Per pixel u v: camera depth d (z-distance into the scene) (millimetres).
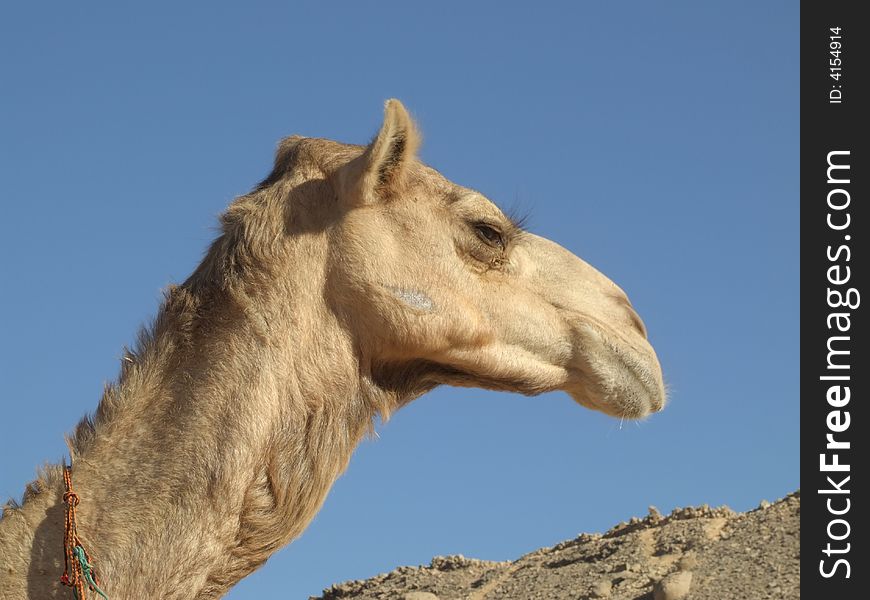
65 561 5465
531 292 6945
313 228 6359
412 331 6402
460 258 6664
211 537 5699
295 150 6637
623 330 7113
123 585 5527
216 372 5934
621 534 26062
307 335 6180
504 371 6766
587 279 7199
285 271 6230
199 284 6195
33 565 5527
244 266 6191
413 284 6441
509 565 26094
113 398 5895
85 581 5441
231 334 6023
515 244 6977
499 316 6754
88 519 5602
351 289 6320
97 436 5809
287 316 6145
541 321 6891
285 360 6070
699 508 25312
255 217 6324
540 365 6879
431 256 6535
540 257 7133
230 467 5777
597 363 6977
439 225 6609
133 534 5594
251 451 5848
